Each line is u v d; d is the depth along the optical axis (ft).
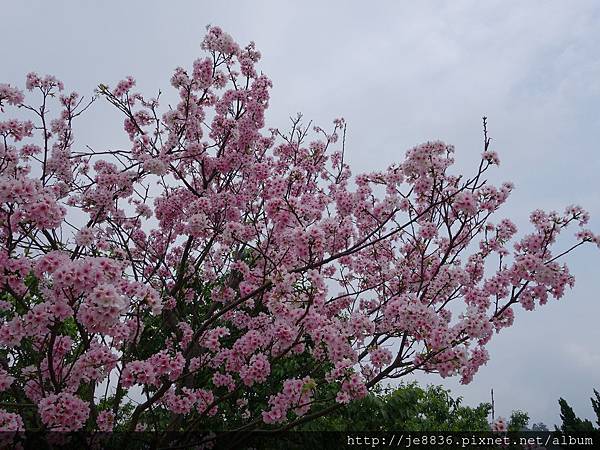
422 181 19.52
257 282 23.04
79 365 16.11
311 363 22.80
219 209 24.71
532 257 18.04
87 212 21.75
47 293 13.52
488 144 18.99
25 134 21.65
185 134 25.57
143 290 14.56
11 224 14.40
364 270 25.20
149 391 22.58
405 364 17.60
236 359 19.74
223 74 25.36
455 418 29.94
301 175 21.08
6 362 18.88
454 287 21.86
